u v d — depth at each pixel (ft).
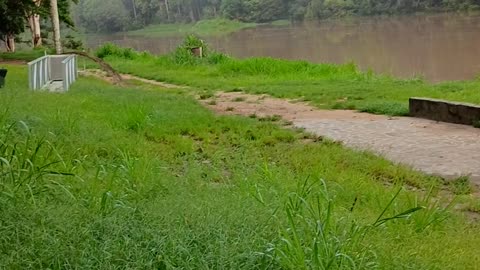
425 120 31.01
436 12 163.63
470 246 13.35
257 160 21.42
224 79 58.65
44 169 15.61
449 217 15.52
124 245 11.23
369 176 20.29
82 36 230.07
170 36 200.54
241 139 26.20
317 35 139.74
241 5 214.07
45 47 106.22
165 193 15.03
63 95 36.94
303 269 10.32
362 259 11.07
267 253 10.73
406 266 11.42
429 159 22.91
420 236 13.71
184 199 13.93
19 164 15.24
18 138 19.97
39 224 11.87
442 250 12.74
